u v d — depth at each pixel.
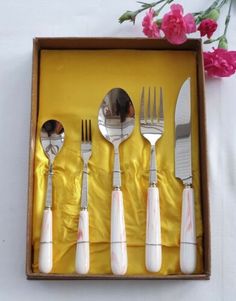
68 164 0.66
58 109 0.68
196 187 0.65
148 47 0.70
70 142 0.67
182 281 0.65
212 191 0.68
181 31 0.65
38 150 0.66
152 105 0.68
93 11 0.74
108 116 0.67
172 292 0.64
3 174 0.68
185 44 0.68
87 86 0.69
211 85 0.71
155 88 0.69
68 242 0.64
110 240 0.63
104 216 0.64
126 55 0.70
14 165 0.69
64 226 0.64
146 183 0.65
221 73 0.68
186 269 0.61
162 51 0.70
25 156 0.69
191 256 0.61
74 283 0.65
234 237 0.66
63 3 0.74
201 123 0.65
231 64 0.68
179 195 0.65
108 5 0.74
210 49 0.72
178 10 0.65
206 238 0.61
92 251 0.63
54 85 0.69
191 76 0.69
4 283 0.65
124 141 0.67
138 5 0.74
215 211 0.67
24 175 0.68
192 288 0.64
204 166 0.63
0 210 0.67
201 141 0.65
